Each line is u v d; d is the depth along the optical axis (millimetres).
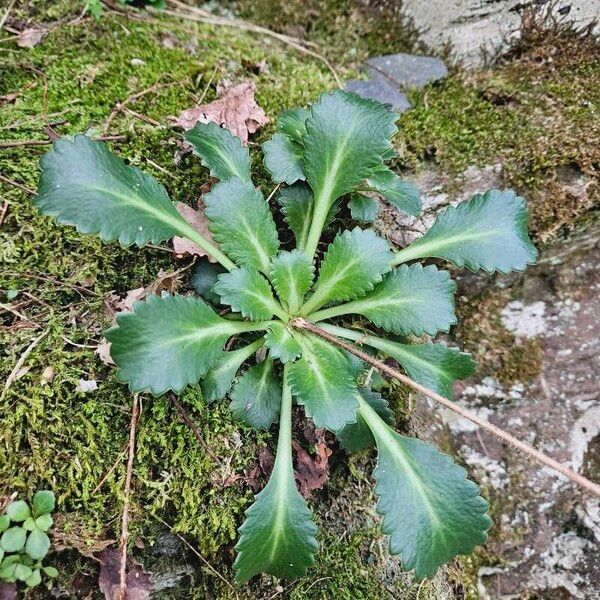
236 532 185
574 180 235
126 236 170
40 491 164
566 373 234
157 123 224
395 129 192
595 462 231
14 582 159
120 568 168
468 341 244
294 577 175
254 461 192
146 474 177
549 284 238
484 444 238
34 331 178
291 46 289
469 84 268
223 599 181
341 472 209
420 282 195
